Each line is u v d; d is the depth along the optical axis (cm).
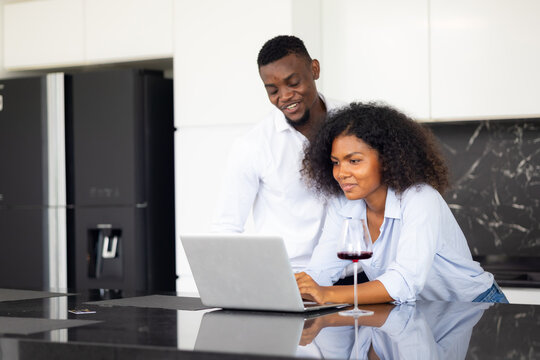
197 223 342
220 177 338
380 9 333
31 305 195
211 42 338
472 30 321
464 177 359
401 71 331
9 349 144
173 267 374
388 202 195
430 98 327
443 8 325
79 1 373
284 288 170
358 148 190
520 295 304
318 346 132
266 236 166
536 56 314
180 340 138
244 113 333
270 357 124
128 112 354
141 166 356
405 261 187
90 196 363
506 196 354
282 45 231
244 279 175
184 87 344
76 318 170
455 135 361
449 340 138
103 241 367
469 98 323
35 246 370
